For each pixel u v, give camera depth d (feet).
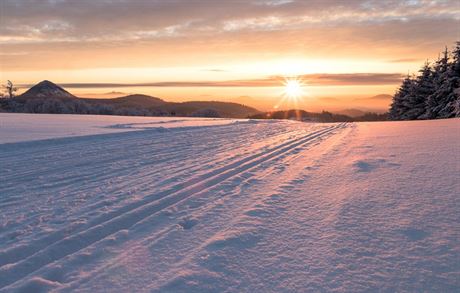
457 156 26.66
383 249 10.75
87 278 9.61
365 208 14.88
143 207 16.15
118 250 11.40
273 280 9.24
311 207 15.51
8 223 14.30
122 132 52.01
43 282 9.34
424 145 34.71
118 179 22.44
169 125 73.05
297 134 55.36
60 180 22.29
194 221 14.14
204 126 73.05
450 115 117.70
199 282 9.24
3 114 113.29
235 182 21.25
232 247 11.40
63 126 62.03
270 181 21.33
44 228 13.66
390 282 8.87
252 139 47.83
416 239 11.35
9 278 9.78
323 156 30.94
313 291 8.64
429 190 17.12
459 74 119.14
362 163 25.85
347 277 9.21
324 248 11.05
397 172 21.95
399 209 14.47
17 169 25.82
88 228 13.65
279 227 13.12
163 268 10.11
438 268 9.41
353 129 64.18
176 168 26.17
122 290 8.96
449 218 13.06
